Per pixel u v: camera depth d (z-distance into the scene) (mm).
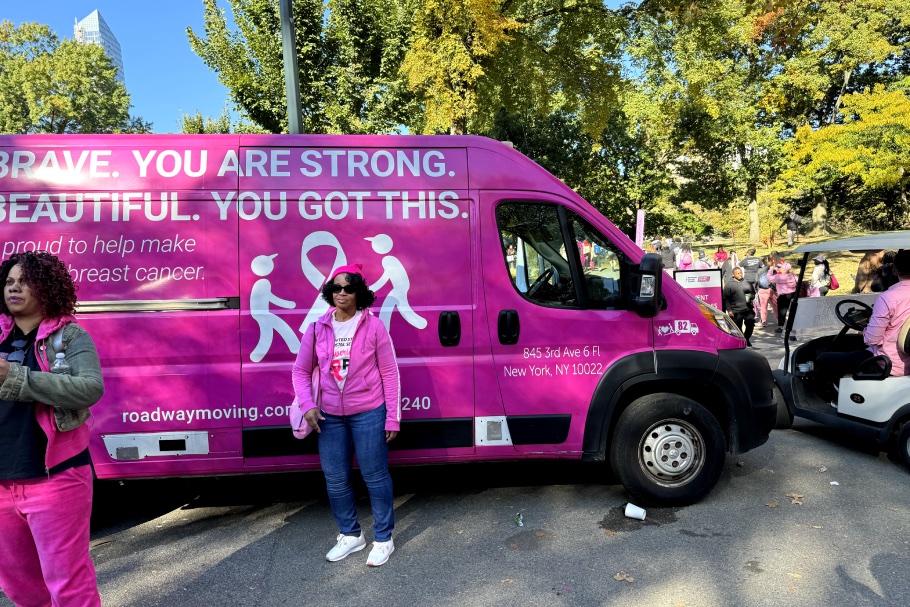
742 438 4145
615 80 13992
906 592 2998
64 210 3709
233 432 3812
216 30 14781
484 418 3994
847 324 5730
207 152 3838
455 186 4004
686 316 4129
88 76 38625
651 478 4051
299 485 4742
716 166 28156
